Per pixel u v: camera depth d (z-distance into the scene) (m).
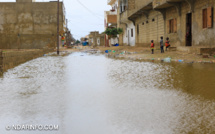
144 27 32.84
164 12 25.03
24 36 51.81
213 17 16.12
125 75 9.47
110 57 21.22
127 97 5.80
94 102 5.40
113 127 3.82
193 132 3.51
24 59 18.12
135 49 31.09
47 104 5.30
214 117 4.14
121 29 44.91
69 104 5.27
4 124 4.07
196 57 15.59
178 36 22.00
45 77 9.47
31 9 51.75
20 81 8.55
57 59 20.27
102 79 8.67
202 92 6.11
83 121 4.14
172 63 13.57
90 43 101.88
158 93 6.14
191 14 19.39
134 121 4.06
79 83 7.94
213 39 16.19
